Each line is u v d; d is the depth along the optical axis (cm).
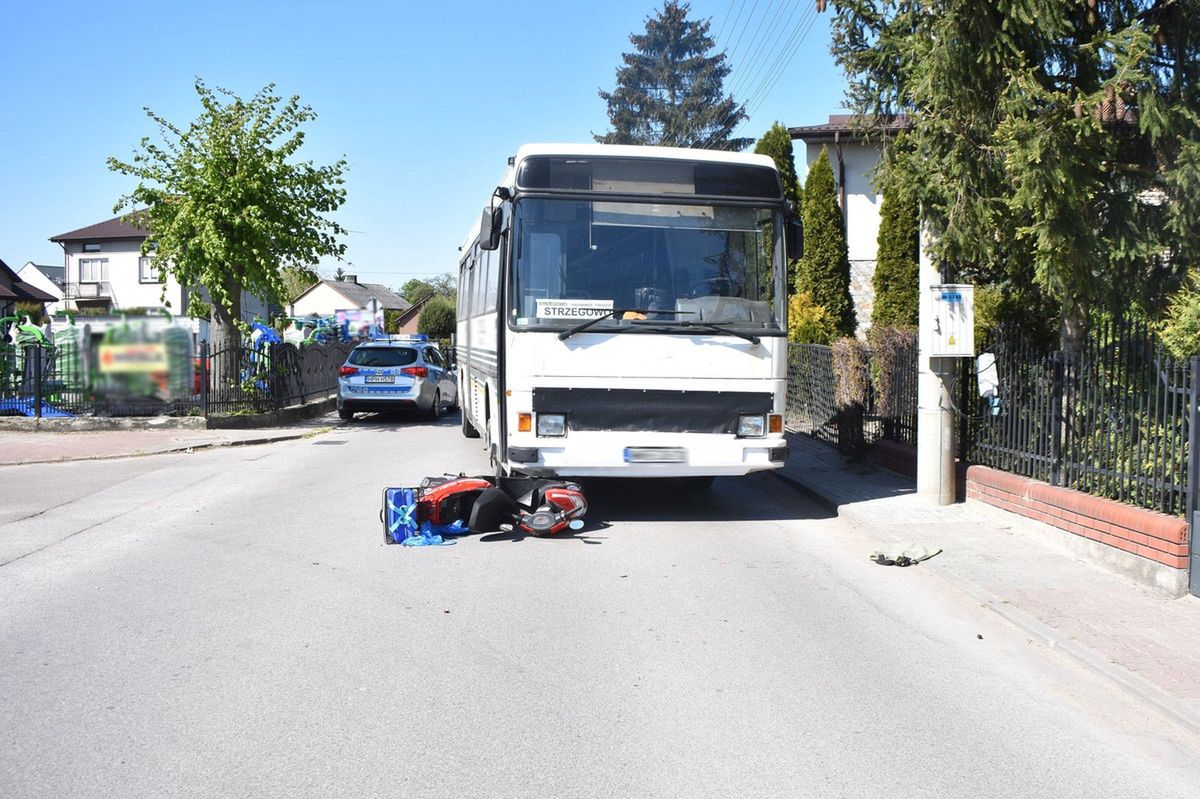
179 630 576
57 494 1083
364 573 719
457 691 480
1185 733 441
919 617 615
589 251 873
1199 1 675
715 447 877
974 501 913
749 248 895
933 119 750
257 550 796
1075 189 652
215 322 1892
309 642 555
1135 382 693
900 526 858
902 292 2008
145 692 477
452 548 809
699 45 5197
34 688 482
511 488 885
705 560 771
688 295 880
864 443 1212
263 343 2005
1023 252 795
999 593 646
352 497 1061
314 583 688
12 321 2125
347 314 6831
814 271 2236
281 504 1016
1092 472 741
